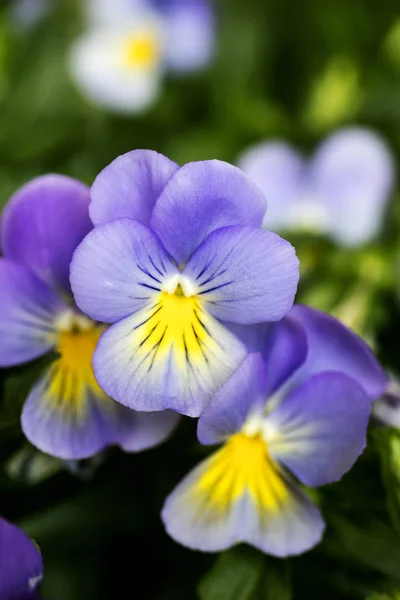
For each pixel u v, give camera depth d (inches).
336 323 8.0
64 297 8.1
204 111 14.2
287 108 14.0
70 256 8.0
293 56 14.3
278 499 8.1
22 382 8.2
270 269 7.5
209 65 14.1
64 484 9.0
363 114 13.2
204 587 8.3
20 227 8.0
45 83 13.7
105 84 13.6
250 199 7.6
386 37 13.7
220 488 8.0
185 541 7.9
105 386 7.5
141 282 7.6
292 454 8.1
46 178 8.0
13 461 8.3
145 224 7.7
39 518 8.7
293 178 11.7
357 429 7.9
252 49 14.2
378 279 11.1
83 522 8.8
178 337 7.7
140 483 9.0
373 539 8.6
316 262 11.2
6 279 8.0
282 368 8.0
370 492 8.7
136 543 9.1
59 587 8.8
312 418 8.0
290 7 14.4
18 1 14.2
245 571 8.4
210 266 7.6
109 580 9.0
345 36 14.2
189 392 7.6
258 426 8.0
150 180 7.6
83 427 8.0
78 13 14.4
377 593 8.5
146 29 14.1
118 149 13.4
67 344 8.1
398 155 13.1
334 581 8.7
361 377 8.2
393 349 10.4
